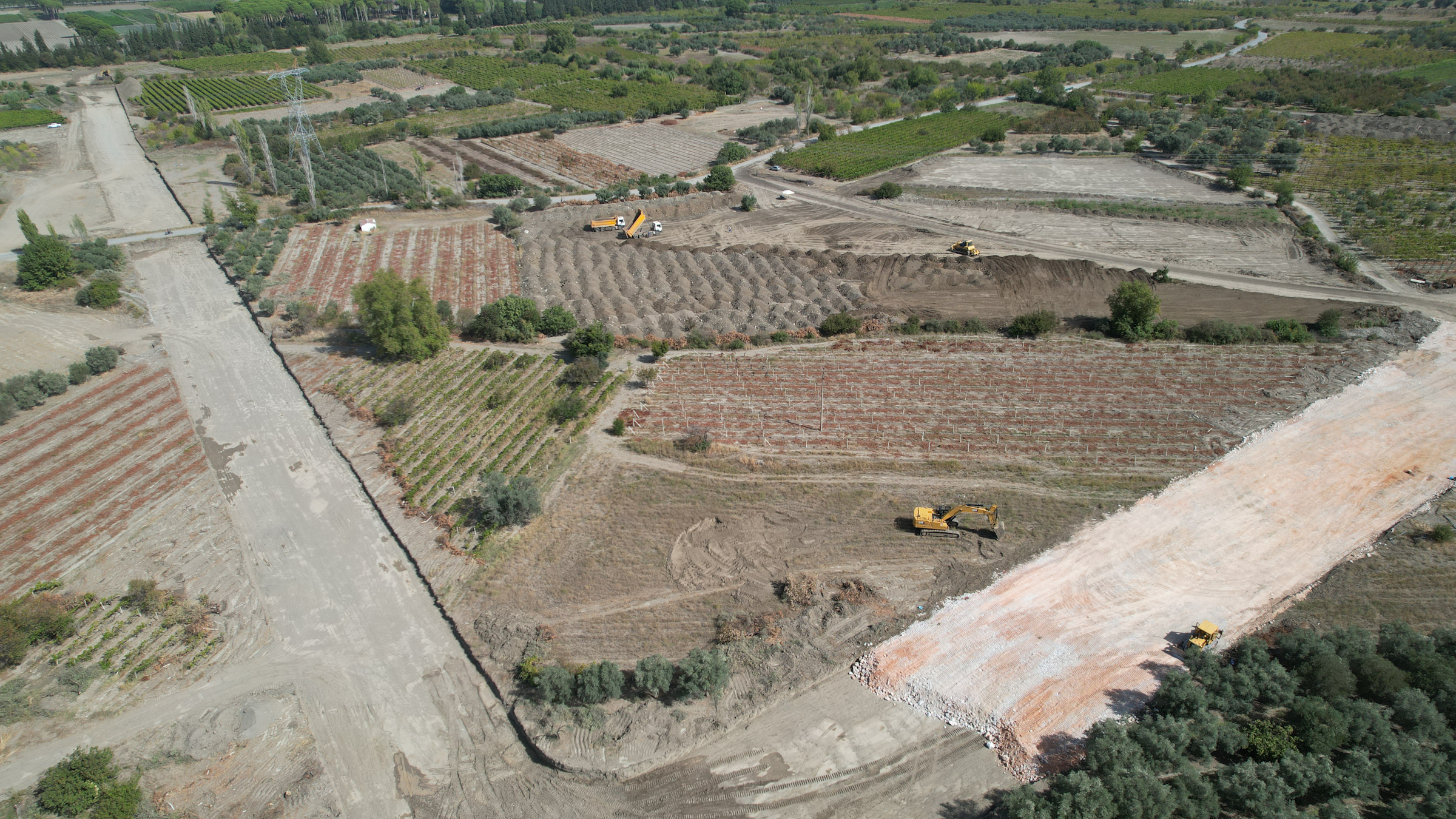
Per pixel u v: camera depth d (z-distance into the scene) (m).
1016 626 50.06
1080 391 75.06
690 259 104.38
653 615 52.19
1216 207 121.06
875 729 44.47
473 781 42.78
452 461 67.44
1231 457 65.00
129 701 47.34
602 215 121.56
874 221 120.19
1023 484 63.25
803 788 41.56
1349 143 149.75
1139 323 83.69
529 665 47.03
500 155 159.38
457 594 54.06
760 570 55.69
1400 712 41.72
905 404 73.94
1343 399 71.94
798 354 83.25
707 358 82.81
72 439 71.81
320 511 62.78
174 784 42.62
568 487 64.31
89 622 52.78
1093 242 110.56
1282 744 40.28
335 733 45.44
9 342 87.12
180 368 83.25
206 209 120.50
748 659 48.16
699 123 181.12
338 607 53.84
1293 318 87.31
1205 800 37.94
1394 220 113.62
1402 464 63.09
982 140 157.25
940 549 56.94
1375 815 38.09
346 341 87.62
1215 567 54.12
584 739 44.00
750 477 65.00
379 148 164.25
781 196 132.12
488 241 113.44
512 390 77.25
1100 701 44.84
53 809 40.69
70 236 117.19
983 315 90.25
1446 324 84.56
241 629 52.31
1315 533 56.69
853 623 50.91
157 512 62.78
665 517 60.91
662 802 41.28
